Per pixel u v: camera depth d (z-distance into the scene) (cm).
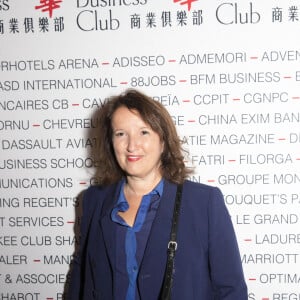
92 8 133
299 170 129
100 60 135
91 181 139
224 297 99
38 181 141
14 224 143
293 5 126
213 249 98
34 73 137
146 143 97
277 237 132
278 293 133
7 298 145
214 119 132
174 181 104
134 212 103
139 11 132
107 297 98
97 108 136
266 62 128
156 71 133
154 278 93
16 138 140
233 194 133
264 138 130
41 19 136
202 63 131
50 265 143
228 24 129
